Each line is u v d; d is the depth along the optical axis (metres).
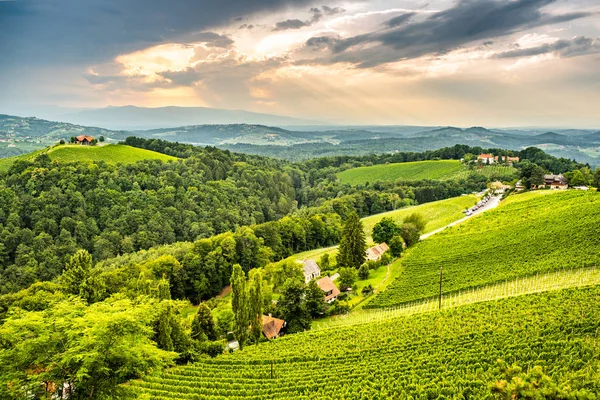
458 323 55.00
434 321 57.62
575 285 59.03
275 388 46.97
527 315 51.28
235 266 64.75
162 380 51.09
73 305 32.06
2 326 27.42
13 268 95.88
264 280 89.69
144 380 51.72
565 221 86.56
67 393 29.48
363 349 54.00
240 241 111.62
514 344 44.41
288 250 129.12
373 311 75.19
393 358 50.06
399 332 56.91
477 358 43.50
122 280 85.81
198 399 45.50
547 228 86.81
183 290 95.44
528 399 21.36
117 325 27.78
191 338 63.00
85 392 28.44
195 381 51.03
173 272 93.81
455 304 66.69
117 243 114.56
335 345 57.53
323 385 45.75
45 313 30.14
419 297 73.88
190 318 75.06
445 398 37.06
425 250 100.19
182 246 108.75
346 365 50.34
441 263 88.44
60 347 27.73
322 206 163.62
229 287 106.44
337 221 148.75
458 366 43.03
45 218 110.06
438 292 73.75
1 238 101.56
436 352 48.41
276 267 98.12
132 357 28.28
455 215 137.12
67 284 77.00
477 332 50.16
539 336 44.84
